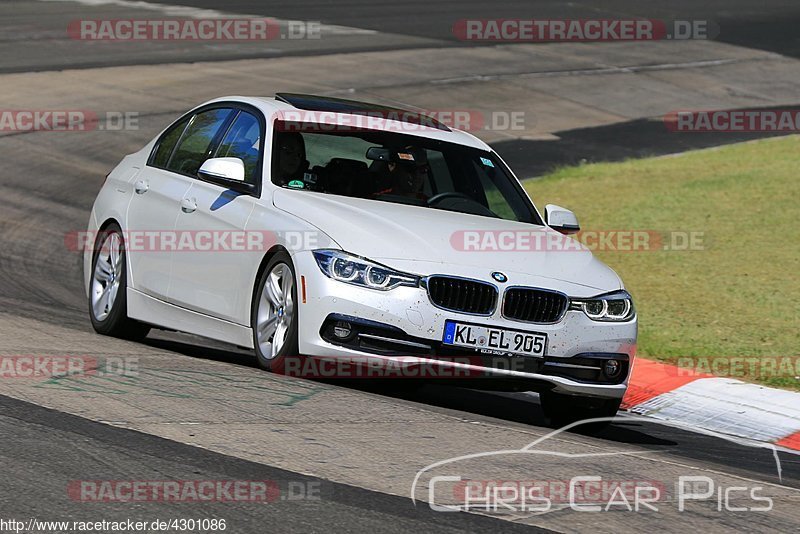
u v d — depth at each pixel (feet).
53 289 117.91
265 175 79.92
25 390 65.87
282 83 261.03
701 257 143.23
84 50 284.20
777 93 292.40
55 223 152.87
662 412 88.22
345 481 53.72
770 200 174.09
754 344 108.17
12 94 233.96
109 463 53.47
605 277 77.25
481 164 87.40
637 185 188.65
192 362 78.59
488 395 88.58
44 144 198.39
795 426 85.10
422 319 70.23
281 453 57.31
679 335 110.32
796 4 415.85
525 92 272.51
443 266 71.46
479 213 82.74
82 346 82.58
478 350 71.05
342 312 70.28
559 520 50.96
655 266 139.13
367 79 272.10
